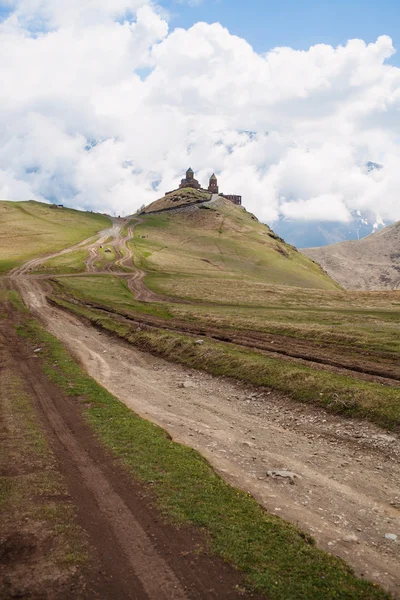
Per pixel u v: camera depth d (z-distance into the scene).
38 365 32.72
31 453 16.92
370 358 32.91
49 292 84.62
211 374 32.81
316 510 15.16
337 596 10.30
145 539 11.84
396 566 12.16
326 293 89.12
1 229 177.25
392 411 21.56
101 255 144.25
